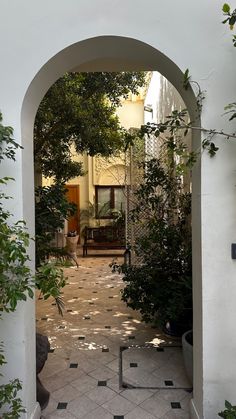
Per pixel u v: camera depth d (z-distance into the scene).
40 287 1.90
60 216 3.22
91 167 10.64
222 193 2.07
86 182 10.82
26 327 2.14
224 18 2.04
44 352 2.67
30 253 2.22
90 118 4.73
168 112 5.09
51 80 2.33
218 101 2.05
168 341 3.68
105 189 10.72
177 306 3.19
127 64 2.95
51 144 4.86
